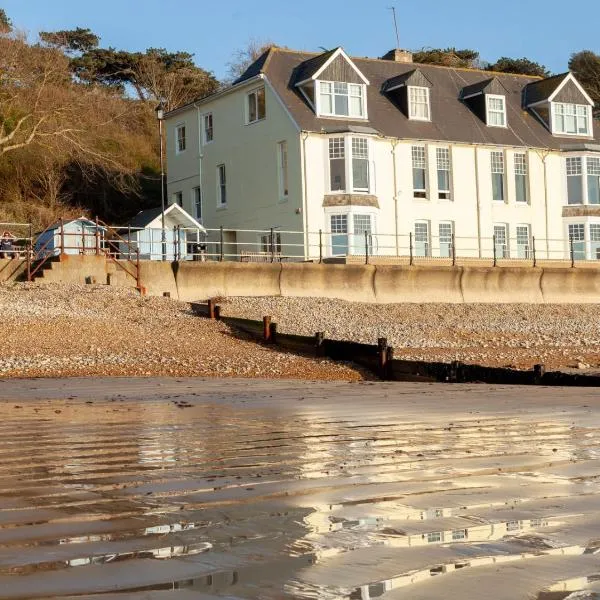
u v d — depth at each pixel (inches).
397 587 127.0
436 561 141.7
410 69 1974.7
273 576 132.6
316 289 1512.1
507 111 1983.3
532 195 1927.9
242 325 1114.7
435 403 493.7
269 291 1476.4
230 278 1451.8
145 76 3056.1
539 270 1705.2
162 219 1649.9
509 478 229.1
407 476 233.8
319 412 442.0
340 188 1737.2
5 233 1630.2
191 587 126.6
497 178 1907.0
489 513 182.4
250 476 235.9
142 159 2391.7
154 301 1243.2
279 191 1770.4
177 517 180.2
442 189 1846.7
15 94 1942.7
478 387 631.8
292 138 1736.0
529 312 1514.5
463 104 1952.5
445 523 172.1
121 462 265.0
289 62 1846.7
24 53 1907.0
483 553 147.2
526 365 894.4
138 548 152.1
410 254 1676.9
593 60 3272.6
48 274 1348.4
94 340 986.1
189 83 3125.0
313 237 1716.3
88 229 1673.2
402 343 1106.1
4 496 207.2
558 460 262.4
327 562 141.3
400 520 175.5
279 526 170.1
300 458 271.3
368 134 1748.3
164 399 534.3
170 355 938.7
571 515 179.5
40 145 1956.2
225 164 1930.4
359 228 1737.2
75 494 209.6
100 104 2346.2
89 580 130.6
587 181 1963.6
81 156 1998.0
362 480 227.6
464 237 1851.6
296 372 869.2
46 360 868.0
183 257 1761.8
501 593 123.8
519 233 1915.6
